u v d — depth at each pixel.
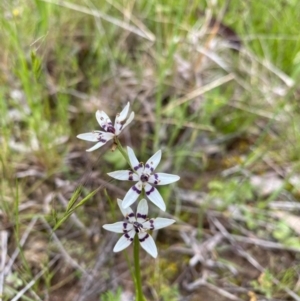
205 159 0.25
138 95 0.27
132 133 0.25
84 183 0.17
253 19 0.32
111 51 0.29
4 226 0.21
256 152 0.24
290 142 0.26
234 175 0.25
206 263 0.21
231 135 0.26
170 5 0.31
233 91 0.28
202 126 0.26
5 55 0.26
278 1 0.32
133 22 0.30
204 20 0.31
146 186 0.12
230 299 0.20
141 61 0.29
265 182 0.24
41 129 0.24
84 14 0.30
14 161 0.24
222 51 0.30
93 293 0.19
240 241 0.22
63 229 0.21
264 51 0.30
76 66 0.28
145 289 0.20
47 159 0.23
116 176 0.12
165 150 0.25
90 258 0.21
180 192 0.24
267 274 0.20
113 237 0.21
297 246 0.21
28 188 0.23
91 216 0.22
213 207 0.23
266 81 0.29
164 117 0.26
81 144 0.25
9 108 0.25
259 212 0.23
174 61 0.28
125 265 0.20
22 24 0.27
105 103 0.27
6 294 0.19
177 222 0.22
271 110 0.27
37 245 0.21
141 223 0.13
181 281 0.20
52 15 0.28
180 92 0.27
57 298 0.19
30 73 0.24
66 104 0.26
